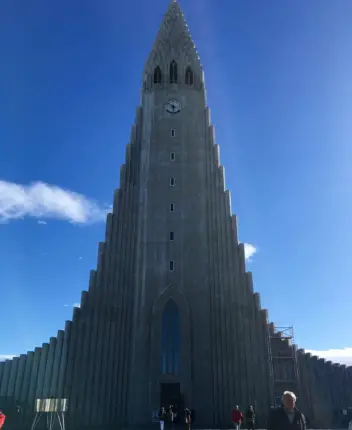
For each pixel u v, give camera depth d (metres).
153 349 41.94
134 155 52.25
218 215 48.50
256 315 43.16
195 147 53.16
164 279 45.34
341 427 39.12
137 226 48.28
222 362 41.59
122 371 41.09
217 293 44.66
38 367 40.25
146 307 44.09
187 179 51.00
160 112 55.44
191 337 42.66
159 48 60.50
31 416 38.03
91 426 38.22
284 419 8.40
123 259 45.81
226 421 39.06
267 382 40.34
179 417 39.25
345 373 41.66
